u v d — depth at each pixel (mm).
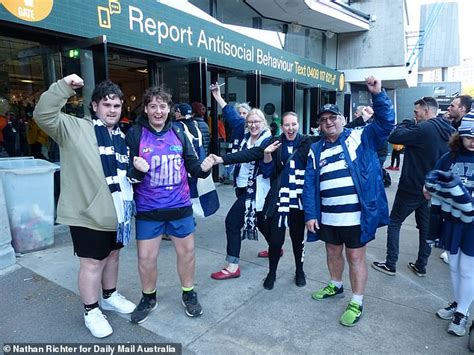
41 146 5316
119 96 2432
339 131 2770
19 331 2598
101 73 4586
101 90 2393
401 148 11477
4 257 3543
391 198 7543
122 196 2477
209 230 5051
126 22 5211
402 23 14156
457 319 2660
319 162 2844
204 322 2797
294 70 10484
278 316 2902
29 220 3965
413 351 2490
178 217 2697
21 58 5000
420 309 3049
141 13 5441
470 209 2418
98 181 2396
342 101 14930
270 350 2480
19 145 5324
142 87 9969
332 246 3029
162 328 2699
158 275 3564
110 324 2725
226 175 8141
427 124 3404
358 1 14672
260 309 3006
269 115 10781
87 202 2398
